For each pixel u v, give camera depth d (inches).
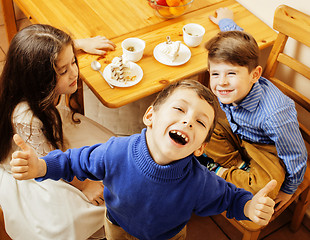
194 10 77.2
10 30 103.2
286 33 64.0
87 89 87.1
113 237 49.9
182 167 36.5
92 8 76.0
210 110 35.3
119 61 63.4
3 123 56.5
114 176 38.5
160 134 34.9
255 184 58.9
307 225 78.4
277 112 57.9
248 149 62.2
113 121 84.0
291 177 58.9
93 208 60.0
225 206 40.4
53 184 59.1
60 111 67.4
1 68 98.7
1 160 59.5
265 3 72.8
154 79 63.7
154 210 39.0
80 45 67.1
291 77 73.1
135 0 78.8
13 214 57.8
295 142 58.0
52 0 76.7
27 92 54.8
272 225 77.9
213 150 64.8
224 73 56.1
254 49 56.0
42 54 52.4
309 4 64.6
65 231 57.7
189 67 65.8
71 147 64.6
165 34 71.8
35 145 56.9
